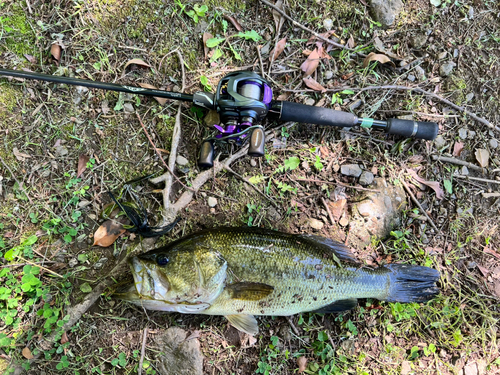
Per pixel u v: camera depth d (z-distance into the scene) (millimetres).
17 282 491
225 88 483
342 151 559
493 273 567
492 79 585
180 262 452
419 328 549
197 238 463
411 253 556
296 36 558
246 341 518
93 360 495
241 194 536
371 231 551
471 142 582
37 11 511
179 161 523
